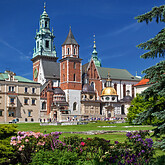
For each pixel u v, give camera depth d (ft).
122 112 406.62
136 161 55.31
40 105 349.20
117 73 449.89
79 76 373.40
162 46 58.08
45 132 148.15
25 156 62.03
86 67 416.46
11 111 308.40
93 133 130.00
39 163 55.93
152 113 54.85
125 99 412.57
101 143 61.77
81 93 371.76
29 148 62.28
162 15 59.67
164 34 55.77
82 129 166.09
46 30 465.47
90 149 63.67
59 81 407.03
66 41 378.32
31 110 325.62
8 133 68.39
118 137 109.81
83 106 365.40
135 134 69.10
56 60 460.14
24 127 197.47
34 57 449.89
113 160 56.90
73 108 361.92
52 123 230.89
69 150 60.29
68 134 130.21
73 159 57.11
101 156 62.34
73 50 373.40
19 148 59.36
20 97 317.63
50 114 349.00
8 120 304.30
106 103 389.39
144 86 305.12
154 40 57.77
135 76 492.54
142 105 211.00
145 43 59.93
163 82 55.77
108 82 412.77
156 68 57.11
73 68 369.91
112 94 391.65
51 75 405.59
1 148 58.95
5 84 305.94
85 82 391.24
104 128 171.73
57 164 55.06
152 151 59.62
